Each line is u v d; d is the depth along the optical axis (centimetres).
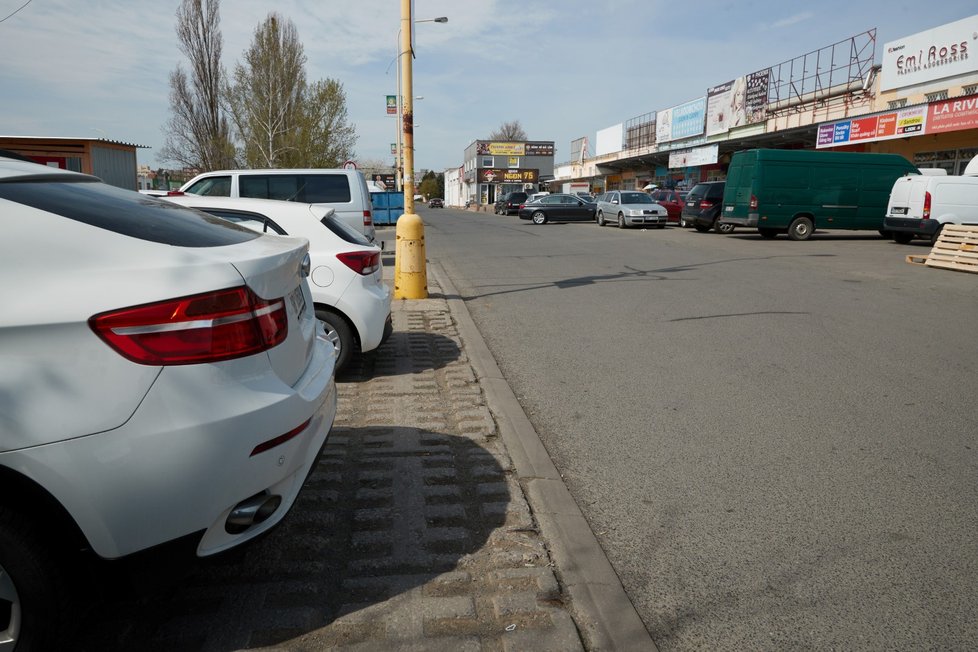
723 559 308
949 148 2248
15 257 213
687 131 3969
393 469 393
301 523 330
